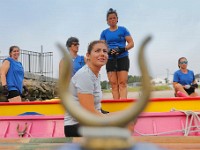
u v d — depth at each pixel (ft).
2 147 7.39
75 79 10.62
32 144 7.70
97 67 10.86
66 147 2.00
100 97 11.35
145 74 1.80
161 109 17.46
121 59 20.76
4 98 42.32
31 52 72.59
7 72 20.99
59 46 1.92
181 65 26.23
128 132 1.90
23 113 17.92
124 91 20.76
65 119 11.08
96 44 10.85
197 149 7.12
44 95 60.18
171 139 7.73
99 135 1.87
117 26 20.99
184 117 14.40
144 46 1.79
